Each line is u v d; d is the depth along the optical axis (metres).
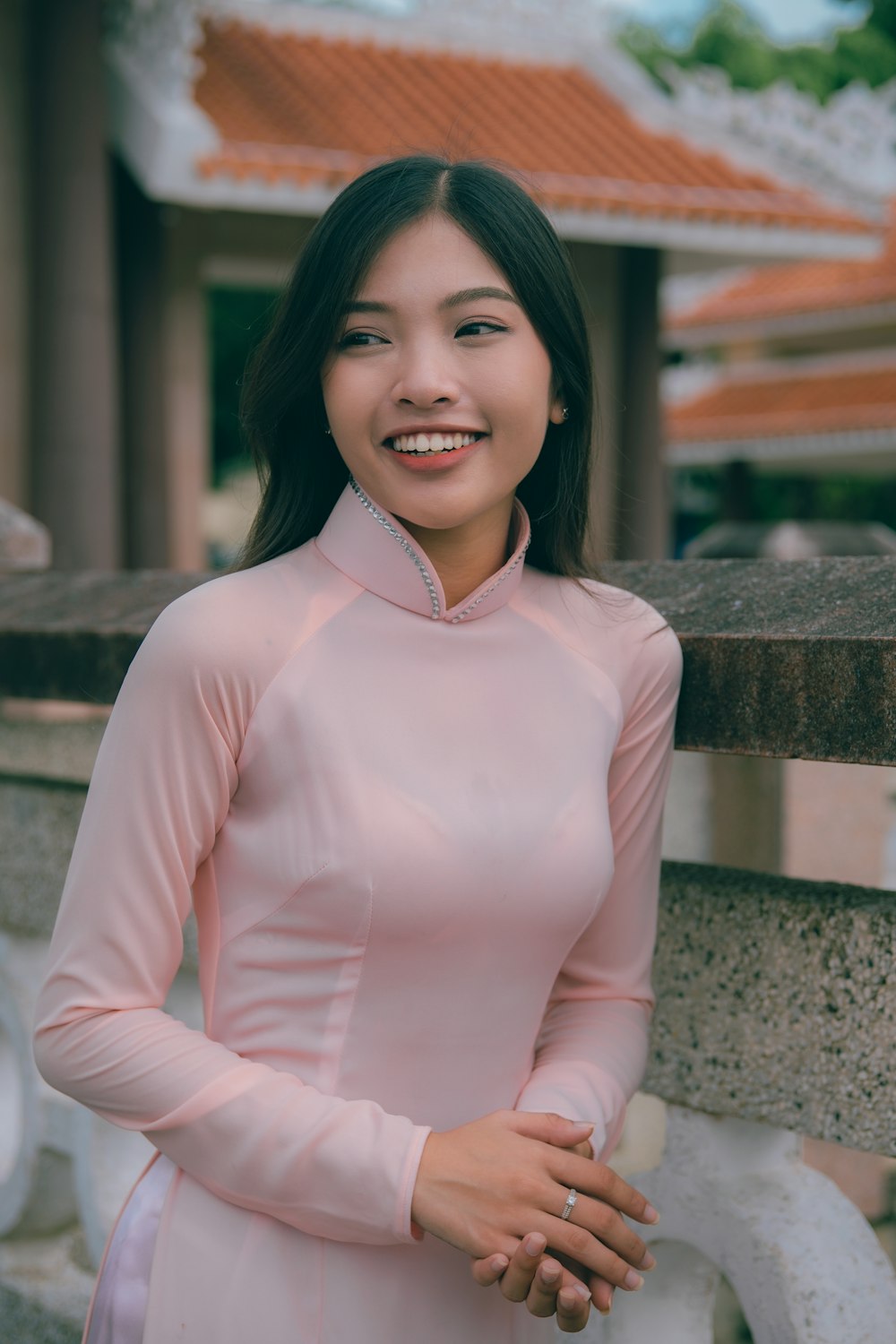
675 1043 1.49
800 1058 1.38
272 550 1.35
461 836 1.17
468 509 1.22
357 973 1.18
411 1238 1.13
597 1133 1.26
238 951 1.23
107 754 1.18
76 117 8.05
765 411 19.53
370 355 1.21
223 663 1.17
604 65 11.48
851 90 11.29
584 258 10.78
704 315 19.55
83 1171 2.07
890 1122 1.31
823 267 18.97
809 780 2.54
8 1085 2.34
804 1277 1.43
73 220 8.06
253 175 8.55
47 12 7.98
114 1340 1.25
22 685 1.96
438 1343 1.22
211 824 1.20
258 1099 1.14
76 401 8.12
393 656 1.23
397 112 10.12
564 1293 1.10
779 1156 1.53
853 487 24.59
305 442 1.34
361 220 1.19
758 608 1.39
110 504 8.30
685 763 2.50
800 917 1.37
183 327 9.70
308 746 1.17
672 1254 1.61
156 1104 1.15
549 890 1.21
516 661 1.28
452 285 1.18
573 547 1.39
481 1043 1.24
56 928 1.21
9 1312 2.16
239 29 10.48
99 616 1.92
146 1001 1.19
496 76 11.26
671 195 10.42
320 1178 1.13
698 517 27.31
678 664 1.37
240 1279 1.20
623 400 10.96
